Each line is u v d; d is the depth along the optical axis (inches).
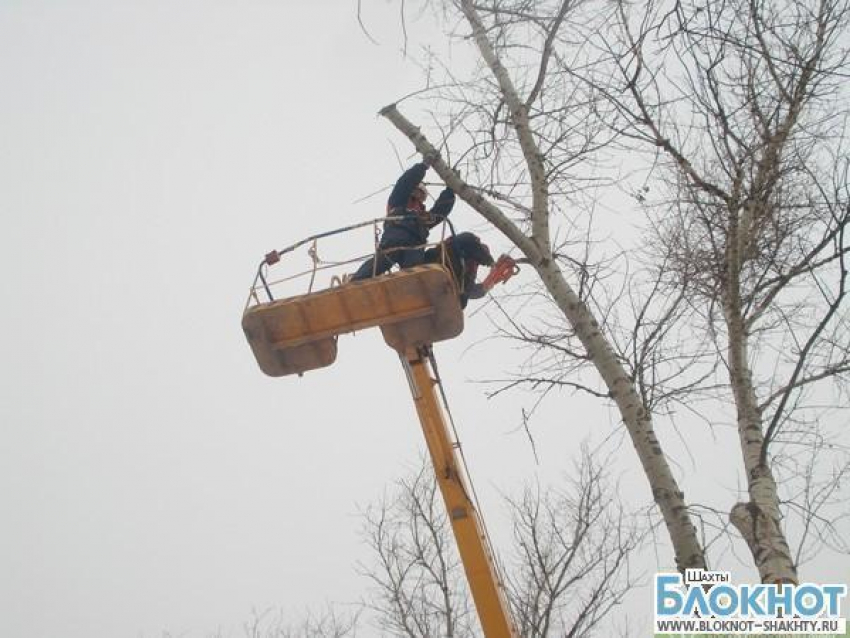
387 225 279.6
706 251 241.8
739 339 225.1
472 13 255.3
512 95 251.4
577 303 227.8
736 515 204.1
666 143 228.8
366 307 250.1
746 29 220.2
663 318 231.6
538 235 238.7
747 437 214.1
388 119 251.8
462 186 242.2
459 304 249.6
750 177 229.3
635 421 212.2
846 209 196.2
